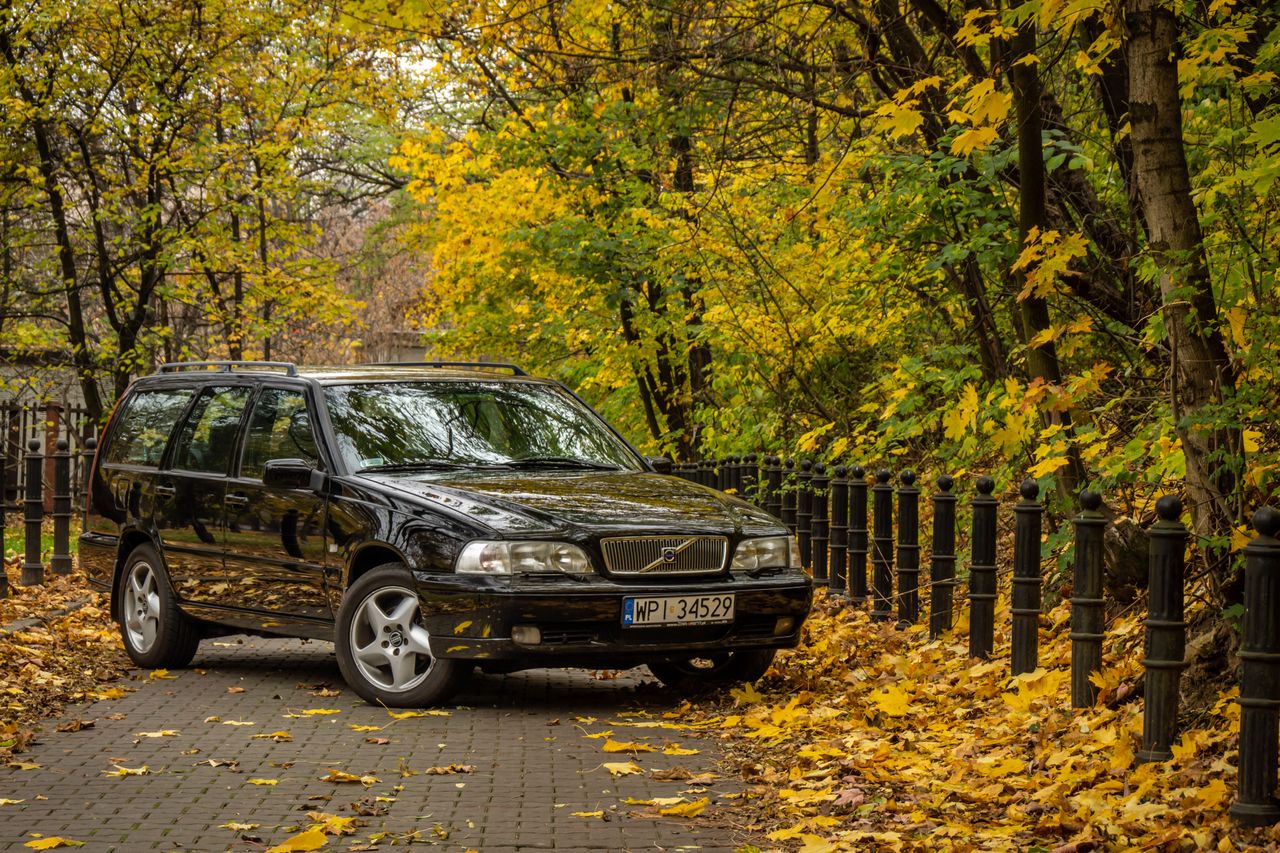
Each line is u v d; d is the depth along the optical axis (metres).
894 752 6.46
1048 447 7.54
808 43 11.98
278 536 8.70
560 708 7.96
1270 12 7.84
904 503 10.34
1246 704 5.00
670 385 20.72
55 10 22.66
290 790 5.91
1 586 13.24
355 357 47.72
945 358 11.02
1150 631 5.91
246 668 9.74
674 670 8.95
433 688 7.78
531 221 19.19
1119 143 9.91
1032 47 9.10
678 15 12.17
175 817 5.45
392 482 8.25
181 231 24.58
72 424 26.16
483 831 5.25
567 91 17.36
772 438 15.32
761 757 6.62
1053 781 5.70
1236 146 7.84
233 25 23.97
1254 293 6.77
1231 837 4.82
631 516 7.88
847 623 10.95
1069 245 7.07
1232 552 6.32
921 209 10.94
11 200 24.89
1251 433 6.44
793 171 14.70
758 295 14.84
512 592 7.46
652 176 17.95
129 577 9.84
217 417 9.62
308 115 26.00
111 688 8.60
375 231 39.81
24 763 6.38
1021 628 7.82
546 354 23.47
